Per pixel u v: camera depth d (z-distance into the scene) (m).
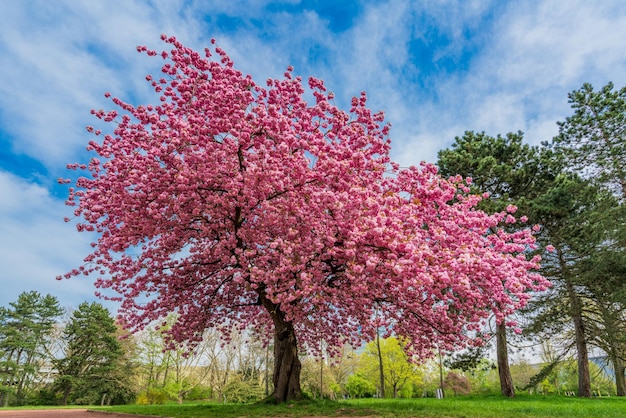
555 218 20.33
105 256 12.49
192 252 13.58
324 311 14.43
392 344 40.84
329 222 10.01
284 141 10.41
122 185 10.64
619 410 10.58
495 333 20.28
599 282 19.56
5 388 39.44
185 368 40.03
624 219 18.00
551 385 38.78
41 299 48.06
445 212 11.22
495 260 9.88
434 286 10.22
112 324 43.94
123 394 39.22
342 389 48.31
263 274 10.16
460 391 47.03
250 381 39.38
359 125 12.30
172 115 10.71
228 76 11.81
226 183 10.83
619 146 21.14
